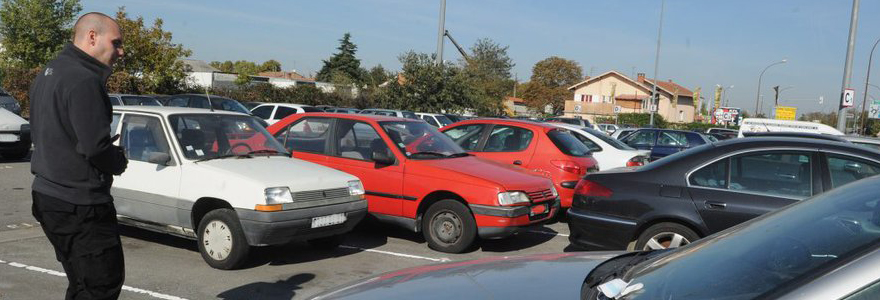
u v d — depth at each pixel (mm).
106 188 3213
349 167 7371
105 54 3150
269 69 103188
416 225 6965
